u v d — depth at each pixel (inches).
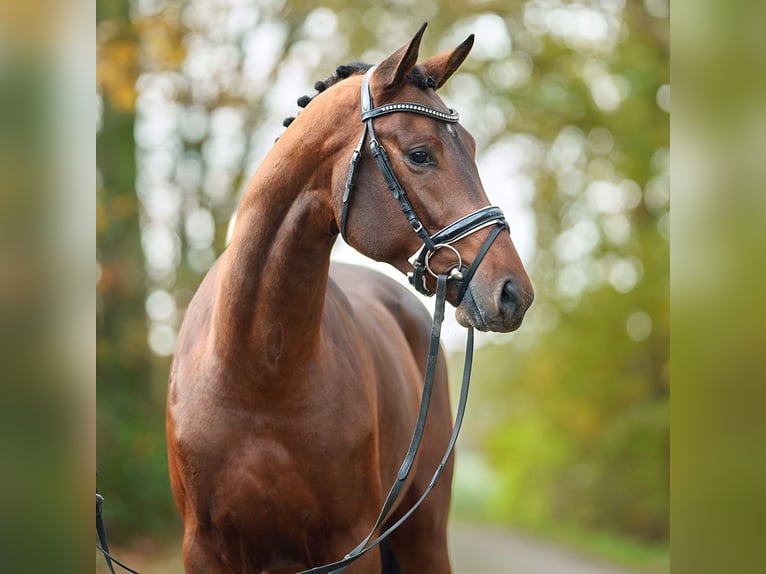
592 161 817.5
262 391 171.0
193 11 639.8
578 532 838.5
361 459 178.9
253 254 169.0
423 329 251.9
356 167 159.6
